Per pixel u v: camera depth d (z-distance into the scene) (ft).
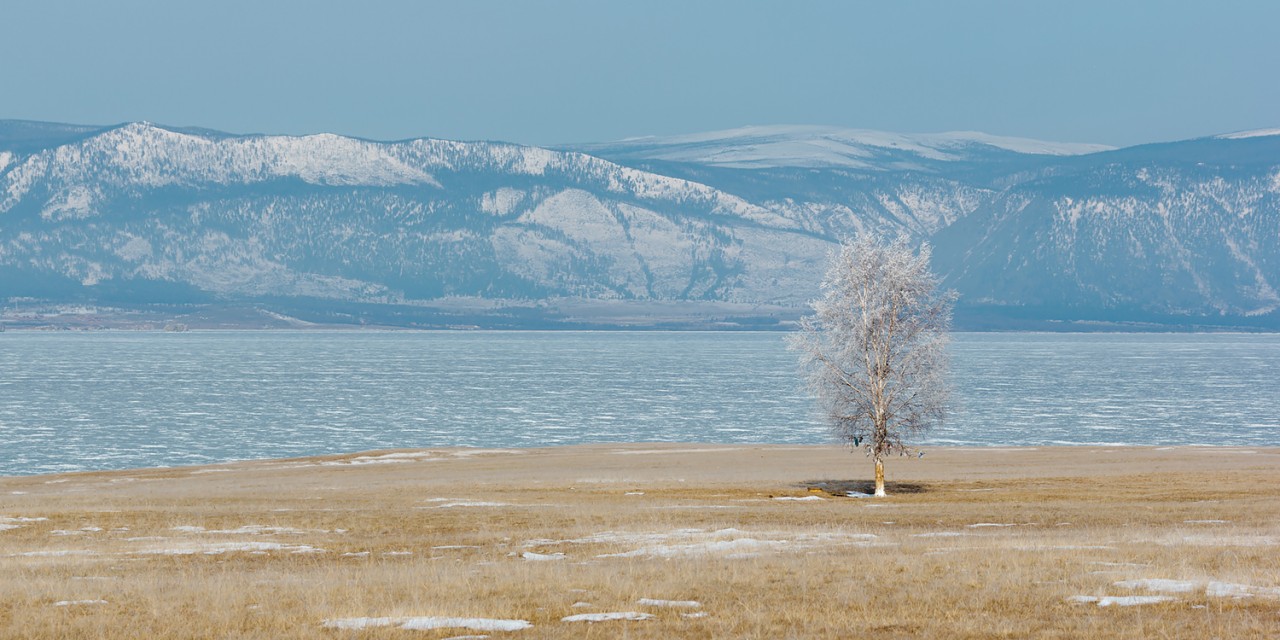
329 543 366.43
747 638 195.21
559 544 349.61
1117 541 323.37
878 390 604.49
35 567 308.60
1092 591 228.02
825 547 322.14
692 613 216.33
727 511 470.80
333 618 217.15
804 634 198.18
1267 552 286.46
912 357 604.08
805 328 622.95
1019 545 311.06
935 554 291.79
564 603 228.63
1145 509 461.78
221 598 239.30
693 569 269.64
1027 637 193.57
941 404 609.83
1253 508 459.32
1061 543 319.68
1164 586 229.45
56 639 206.39
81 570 302.66
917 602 223.92
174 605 233.76
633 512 466.29
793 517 440.04
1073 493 571.28
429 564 304.71
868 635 197.06
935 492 604.49
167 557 333.42
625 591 237.66
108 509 499.10
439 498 562.25
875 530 382.22
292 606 231.30
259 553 342.23
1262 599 215.51
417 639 199.93
